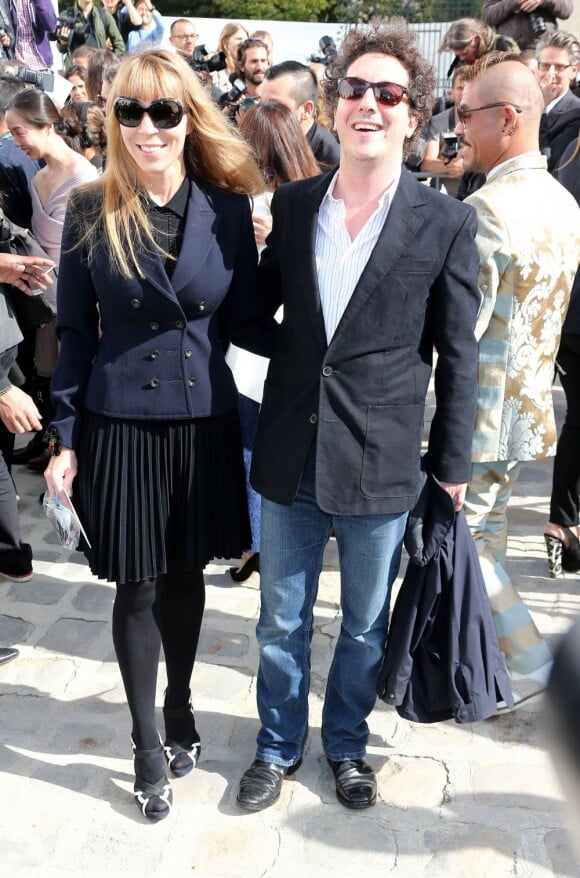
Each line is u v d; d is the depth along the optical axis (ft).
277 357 7.42
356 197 6.84
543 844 7.75
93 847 7.72
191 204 7.20
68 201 7.41
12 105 12.59
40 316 10.20
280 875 7.46
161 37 28.58
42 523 13.79
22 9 25.16
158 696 9.58
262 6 81.41
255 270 7.63
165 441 7.38
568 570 12.01
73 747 8.93
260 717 8.39
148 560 7.47
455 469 7.25
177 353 7.28
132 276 7.06
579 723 1.94
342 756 8.30
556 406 17.75
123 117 6.80
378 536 7.34
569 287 8.44
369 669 7.95
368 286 6.73
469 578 7.66
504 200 7.97
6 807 8.14
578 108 13.53
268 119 9.63
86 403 7.47
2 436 12.23
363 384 6.97
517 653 8.95
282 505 7.38
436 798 8.29
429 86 6.81
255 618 11.15
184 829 7.92
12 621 11.15
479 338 8.18
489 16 18.21
